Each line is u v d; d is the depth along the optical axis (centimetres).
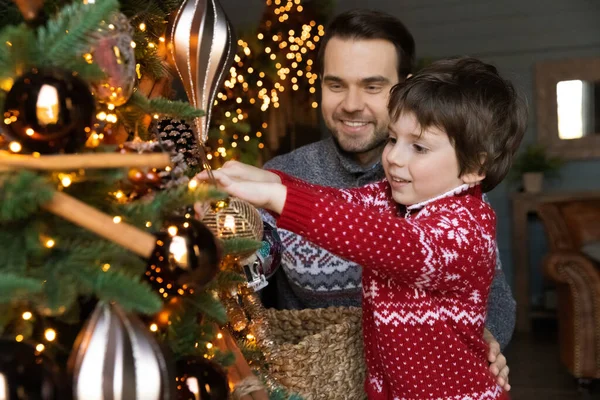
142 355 59
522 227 484
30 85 59
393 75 158
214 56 90
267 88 358
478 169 119
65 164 61
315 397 107
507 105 122
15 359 55
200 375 70
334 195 130
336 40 157
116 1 64
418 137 117
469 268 105
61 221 64
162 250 68
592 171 502
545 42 510
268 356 101
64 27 63
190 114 78
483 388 114
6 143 66
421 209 119
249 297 104
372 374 120
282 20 375
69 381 58
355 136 161
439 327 110
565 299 372
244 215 92
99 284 58
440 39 528
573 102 502
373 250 97
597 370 351
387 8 533
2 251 61
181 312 74
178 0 96
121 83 71
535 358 418
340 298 156
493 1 517
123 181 73
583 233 401
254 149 311
